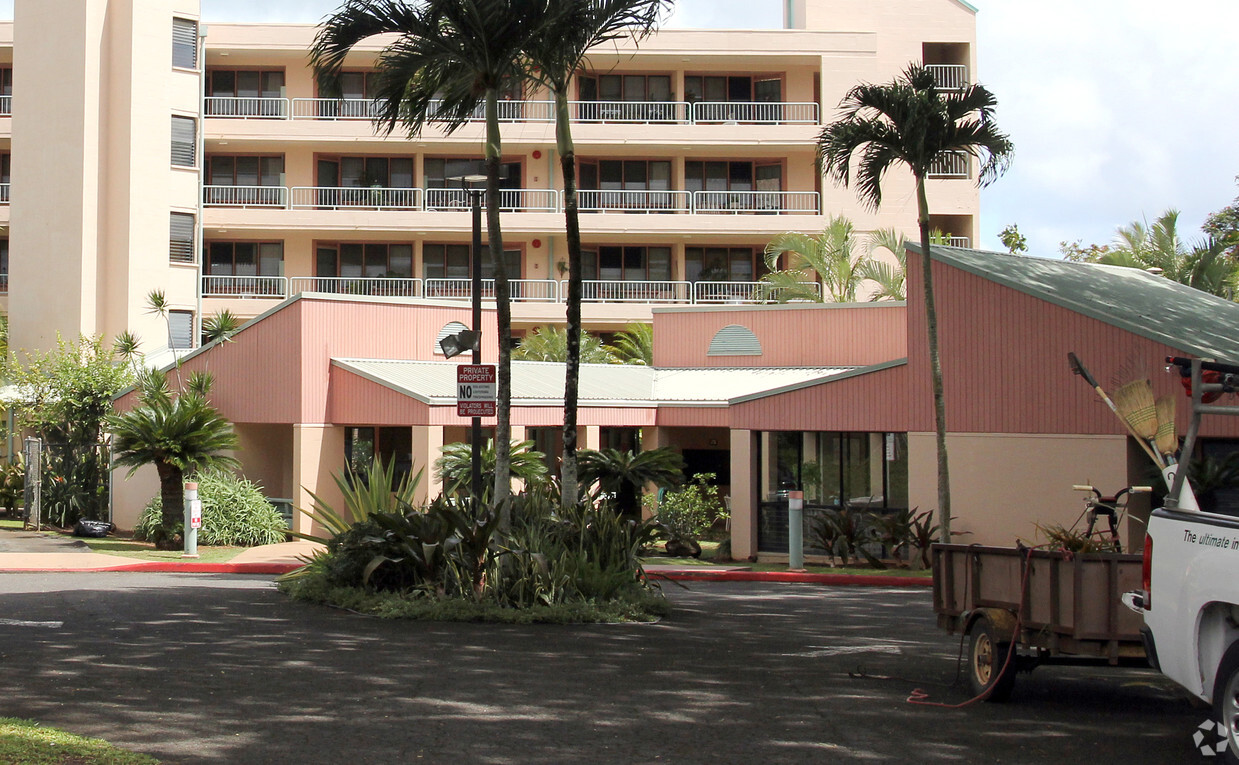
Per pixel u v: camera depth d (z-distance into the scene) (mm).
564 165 16219
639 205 45281
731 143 44500
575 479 16547
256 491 26391
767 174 46031
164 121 39281
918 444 23391
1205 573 7648
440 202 44781
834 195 45219
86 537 26484
